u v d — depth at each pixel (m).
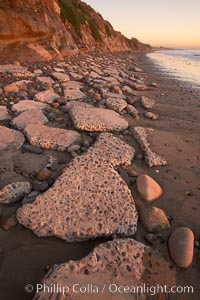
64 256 1.92
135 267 1.80
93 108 4.45
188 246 1.96
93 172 2.56
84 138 3.53
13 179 2.61
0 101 4.57
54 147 3.20
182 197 2.64
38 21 9.69
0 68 6.74
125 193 2.39
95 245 2.02
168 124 4.54
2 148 3.09
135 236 2.11
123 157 3.03
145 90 7.30
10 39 8.45
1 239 1.98
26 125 3.64
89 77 7.54
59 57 10.29
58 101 4.87
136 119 4.57
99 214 2.17
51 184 2.54
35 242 1.99
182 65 16.88
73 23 18.66
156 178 2.89
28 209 2.13
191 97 6.92
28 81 5.91
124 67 12.85
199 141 3.92
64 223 2.07
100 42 25.62
